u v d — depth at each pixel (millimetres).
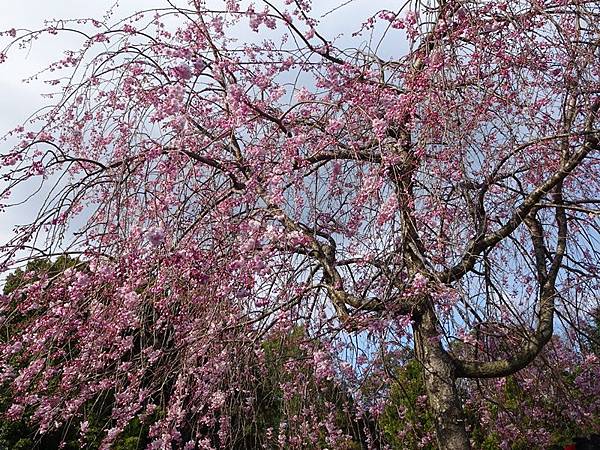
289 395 4016
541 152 3801
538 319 3871
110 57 3457
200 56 3646
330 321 3389
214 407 3596
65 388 3498
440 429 3543
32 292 3420
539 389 4953
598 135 3367
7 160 3348
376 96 3498
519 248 4070
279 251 3348
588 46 3369
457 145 3090
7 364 3631
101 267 3219
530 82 3531
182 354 3479
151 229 2994
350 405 3895
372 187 3119
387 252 3117
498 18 3488
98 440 3988
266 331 3549
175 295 3406
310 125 3682
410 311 3254
